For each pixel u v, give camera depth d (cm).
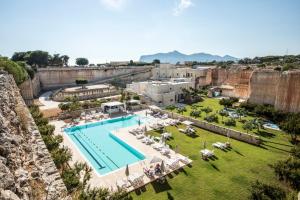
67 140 2872
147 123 3747
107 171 2191
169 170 2109
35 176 877
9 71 3428
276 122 3753
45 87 7244
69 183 1157
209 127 3384
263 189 1416
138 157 2525
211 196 1723
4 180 613
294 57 10325
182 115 3916
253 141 2834
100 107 4628
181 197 1698
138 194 1720
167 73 8856
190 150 2616
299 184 1627
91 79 8369
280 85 4209
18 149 964
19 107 1783
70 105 4184
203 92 6638
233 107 4853
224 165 2245
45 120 2502
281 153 2555
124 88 7244
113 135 3148
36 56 8712
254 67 6856
